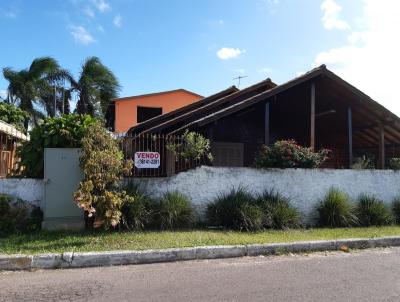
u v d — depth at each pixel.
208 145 11.07
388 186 12.43
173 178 9.88
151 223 9.07
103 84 27.14
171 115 16.44
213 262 6.89
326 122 16.55
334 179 11.68
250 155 15.46
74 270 6.25
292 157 11.30
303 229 9.92
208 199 10.17
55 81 25.62
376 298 4.99
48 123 9.38
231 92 17.67
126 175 9.51
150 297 4.93
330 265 6.77
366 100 13.70
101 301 4.79
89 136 8.60
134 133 16.11
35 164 9.26
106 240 7.60
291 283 5.61
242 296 5.00
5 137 10.71
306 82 13.05
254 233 8.95
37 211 8.96
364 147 18.44
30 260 6.27
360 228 10.37
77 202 7.66
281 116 16.03
